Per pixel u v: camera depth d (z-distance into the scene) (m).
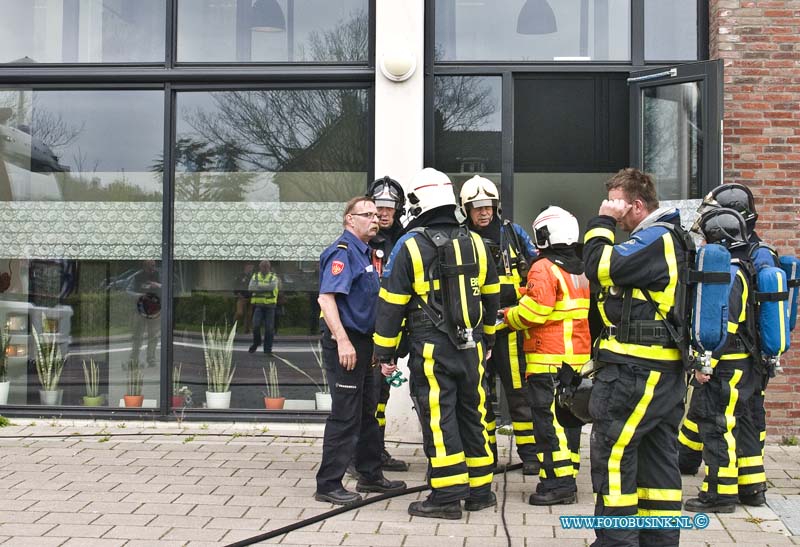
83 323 8.15
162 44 8.07
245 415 7.90
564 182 7.93
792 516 5.49
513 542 4.93
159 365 8.05
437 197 5.38
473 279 5.27
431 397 5.32
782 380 7.38
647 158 7.59
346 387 5.63
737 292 5.40
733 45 7.48
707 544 4.95
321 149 8.00
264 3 8.02
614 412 4.21
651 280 4.16
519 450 6.46
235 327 8.03
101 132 8.12
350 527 5.17
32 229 8.17
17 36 8.17
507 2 7.93
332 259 5.61
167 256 7.99
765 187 7.46
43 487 5.95
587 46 7.90
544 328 5.72
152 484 6.05
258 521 5.26
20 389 8.19
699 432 5.64
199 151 8.05
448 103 7.93
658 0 7.83
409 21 7.55
